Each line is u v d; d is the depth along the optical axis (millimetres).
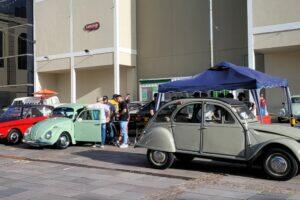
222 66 12008
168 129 10039
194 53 26859
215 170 10047
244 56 24734
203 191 7867
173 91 12523
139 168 10391
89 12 29281
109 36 28172
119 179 9227
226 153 9250
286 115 16141
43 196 7770
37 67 32812
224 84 11547
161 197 7508
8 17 34594
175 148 9922
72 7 30312
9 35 34531
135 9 29188
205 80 11961
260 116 11680
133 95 29016
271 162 8742
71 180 9188
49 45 31906
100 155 12867
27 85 33344
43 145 14555
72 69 30391
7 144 16438
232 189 7988
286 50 22328
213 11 25984
